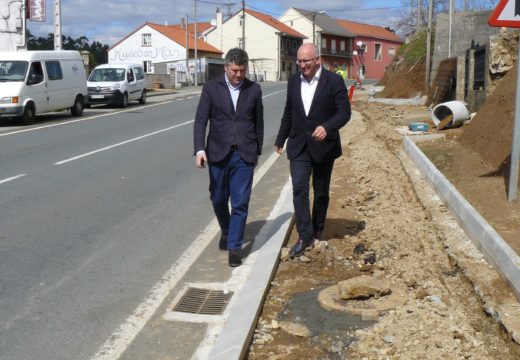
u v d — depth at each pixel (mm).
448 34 25562
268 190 9031
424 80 28328
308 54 5387
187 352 4020
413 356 3727
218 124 5523
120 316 4590
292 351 3953
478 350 3791
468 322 4203
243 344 3873
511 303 4320
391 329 4105
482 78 15227
